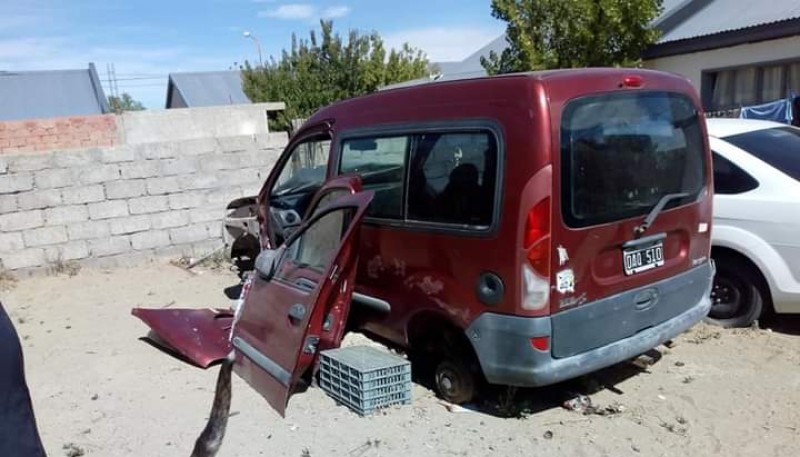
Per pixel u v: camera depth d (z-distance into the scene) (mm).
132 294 7406
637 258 4055
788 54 11227
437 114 4168
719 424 3943
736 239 5195
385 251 4523
